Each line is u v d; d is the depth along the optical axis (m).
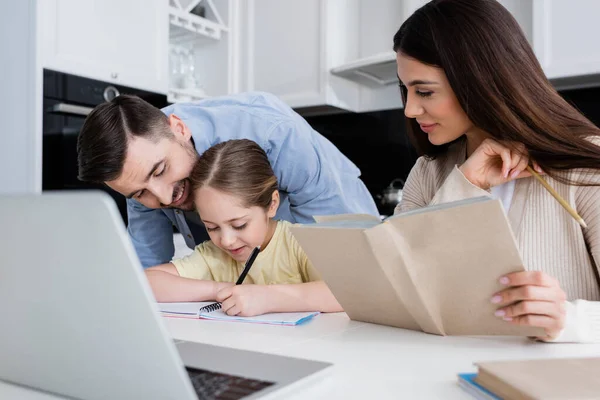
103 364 0.45
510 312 0.65
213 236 1.22
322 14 2.59
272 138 1.32
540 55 2.01
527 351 0.64
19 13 1.92
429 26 0.89
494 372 0.46
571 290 0.95
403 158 2.71
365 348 0.67
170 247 1.55
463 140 1.14
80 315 0.44
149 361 0.42
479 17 0.87
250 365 0.56
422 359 0.61
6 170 1.99
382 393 0.50
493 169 0.94
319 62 2.62
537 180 0.95
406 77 0.94
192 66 2.84
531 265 0.97
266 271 1.32
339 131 2.90
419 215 0.63
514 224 1.00
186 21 2.65
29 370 0.51
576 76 1.98
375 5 2.61
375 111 2.78
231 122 1.33
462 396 0.48
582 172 0.90
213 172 1.15
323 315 0.91
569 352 0.64
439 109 0.94
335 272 0.76
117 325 0.42
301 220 1.45
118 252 0.39
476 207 0.59
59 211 0.40
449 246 0.64
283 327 0.81
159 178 1.11
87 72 2.05
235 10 2.89
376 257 0.67
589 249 0.94
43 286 0.45
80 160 1.07
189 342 0.66
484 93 0.87
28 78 1.89
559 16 1.97
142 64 2.30
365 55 2.64
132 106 1.08
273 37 2.78
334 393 0.50
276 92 2.78
